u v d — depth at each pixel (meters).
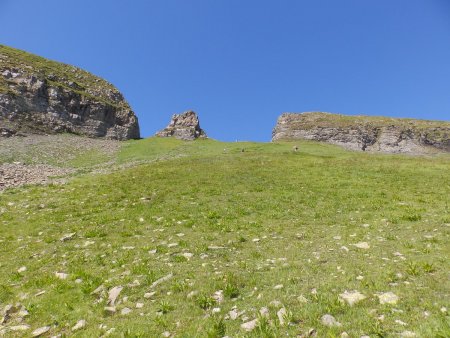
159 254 15.41
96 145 80.19
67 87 106.56
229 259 14.39
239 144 82.06
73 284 12.91
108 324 9.97
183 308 10.41
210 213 22.14
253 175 37.00
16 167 44.09
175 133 105.12
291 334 8.44
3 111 81.88
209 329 8.98
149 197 27.81
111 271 13.88
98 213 23.91
